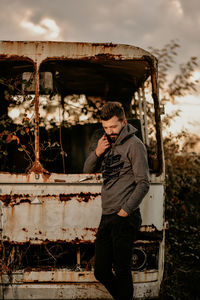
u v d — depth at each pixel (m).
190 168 6.66
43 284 3.47
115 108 2.98
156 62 3.65
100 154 3.11
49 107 5.36
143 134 4.68
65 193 3.47
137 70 4.24
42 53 3.53
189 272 4.71
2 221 3.44
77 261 3.57
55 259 3.58
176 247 5.19
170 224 5.71
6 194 3.45
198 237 5.45
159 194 3.57
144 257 3.58
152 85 3.66
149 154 4.53
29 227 3.45
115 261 2.97
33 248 3.74
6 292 3.47
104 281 3.10
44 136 5.14
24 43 3.52
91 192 3.48
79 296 3.47
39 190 3.46
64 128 5.21
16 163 4.55
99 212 3.47
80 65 4.21
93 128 5.00
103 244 3.06
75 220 3.46
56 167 4.83
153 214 3.53
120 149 2.98
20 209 3.45
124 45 3.62
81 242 3.46
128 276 2.96
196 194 6.43
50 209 3.46
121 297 2.95
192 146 6.66
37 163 3.48
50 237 3.45
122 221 2.93
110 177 3.04
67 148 5.05
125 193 2.97
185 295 4.21
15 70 4.31
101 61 3.69
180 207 6.04
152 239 3.56
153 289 3.54
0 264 3.46
